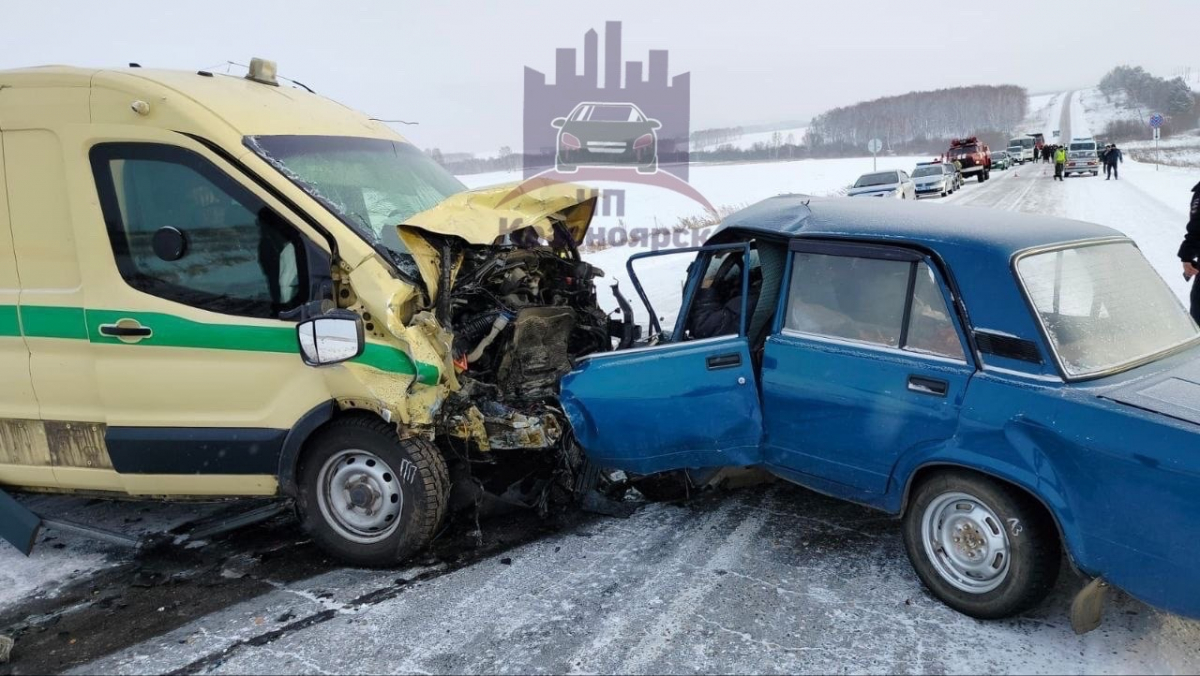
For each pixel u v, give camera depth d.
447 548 4.10
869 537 4.06
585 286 5.25
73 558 4.11
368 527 3.91
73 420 4.04
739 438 3.96
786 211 4.18
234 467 3.90
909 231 3.56
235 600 3.65
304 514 3.99
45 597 3.73
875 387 3.47
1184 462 2.66
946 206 4.12
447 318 3.96
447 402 3.89
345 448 3.86
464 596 3.61
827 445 3.68
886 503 3.55
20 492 4.28
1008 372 3.15
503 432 4.06
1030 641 3.13
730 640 3.19
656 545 4.04
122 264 3.91
